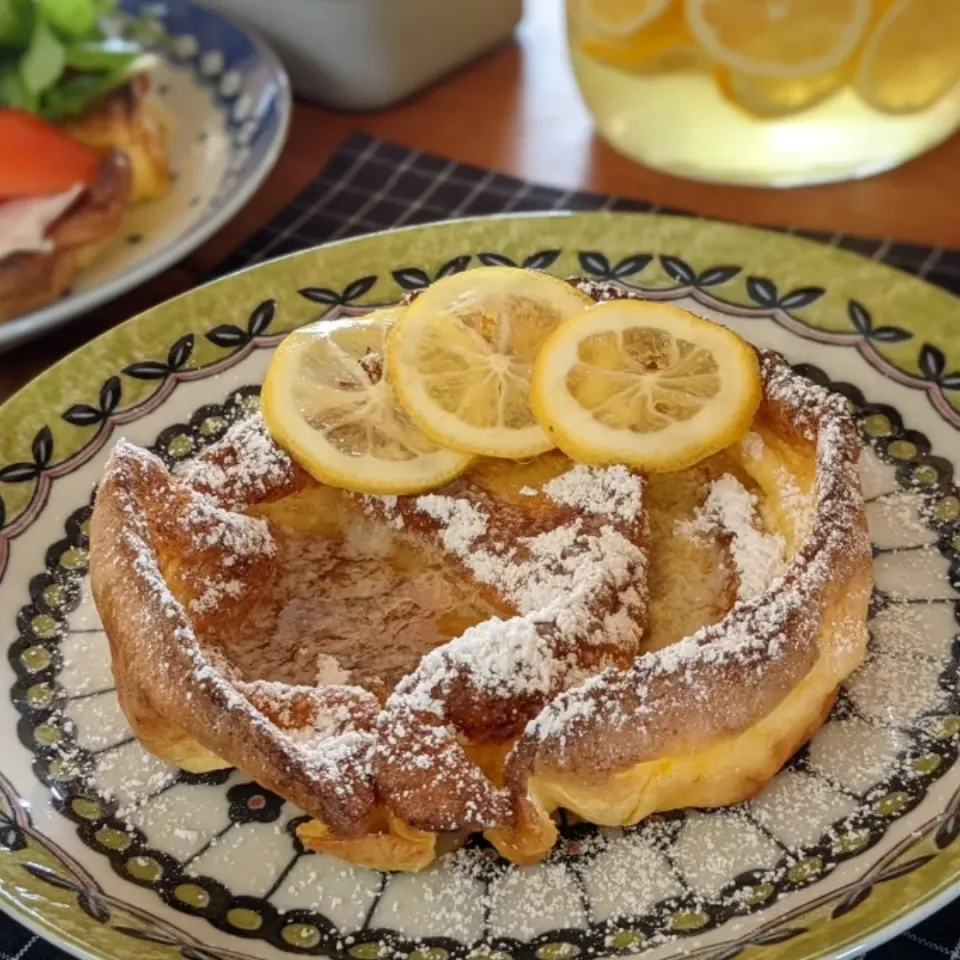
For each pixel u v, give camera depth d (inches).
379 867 18.1
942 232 24.5
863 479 20.9
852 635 18.6
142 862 18.3
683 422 19.6
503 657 18.3
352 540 20.3
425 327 20.2
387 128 27.4
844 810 18.2
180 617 18.4
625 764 17.8
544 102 27.8
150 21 28.3
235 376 22.3
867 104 24.3
